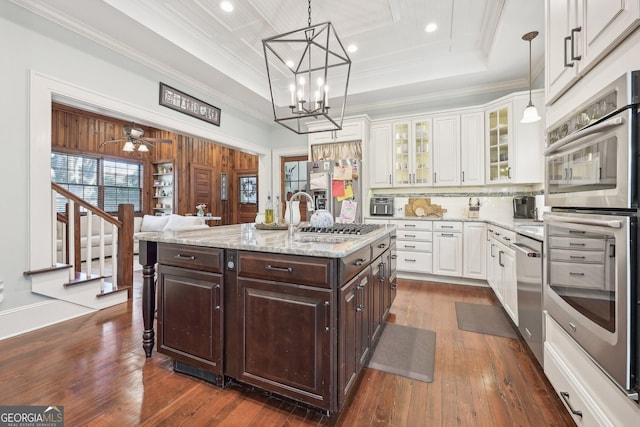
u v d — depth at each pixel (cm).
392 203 431
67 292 266
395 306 301
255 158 853
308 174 450
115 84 296
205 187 796
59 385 169
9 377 176
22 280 237
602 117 108
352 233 198
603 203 107
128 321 262
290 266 144
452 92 415
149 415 146
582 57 122
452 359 199
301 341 143
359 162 419
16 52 229
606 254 105
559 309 142
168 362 194
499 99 363
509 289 250
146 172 736
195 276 172
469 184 392
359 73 409
